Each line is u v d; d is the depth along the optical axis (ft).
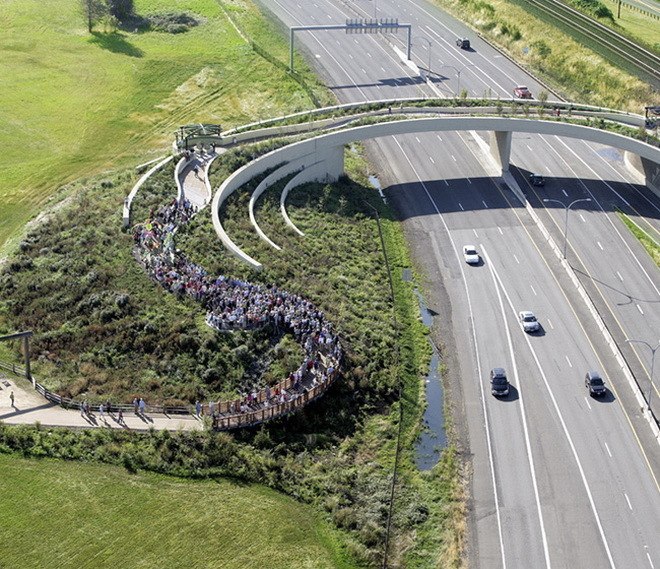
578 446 391.45
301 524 348.59
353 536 347.15
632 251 527.81
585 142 644.69
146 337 416.87
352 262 510.58
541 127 594.24
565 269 511.40
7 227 539.29
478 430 401.70
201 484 359.05
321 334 424.87
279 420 389.60
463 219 560.61
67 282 451.53
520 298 488.02
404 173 608.19
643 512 359.46
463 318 473.67
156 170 541.34
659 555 341.62
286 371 407.85
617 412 409.49
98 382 399.65
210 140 570.87
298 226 532.32
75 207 524.52
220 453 368.27
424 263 519.19
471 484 374.84
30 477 355.15
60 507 344.28
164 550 330.95
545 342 454.40
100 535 334.65
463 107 621.72
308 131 595.47
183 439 372.17
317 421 396.37
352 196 577.02
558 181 598.75
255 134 585.22
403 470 383.24
